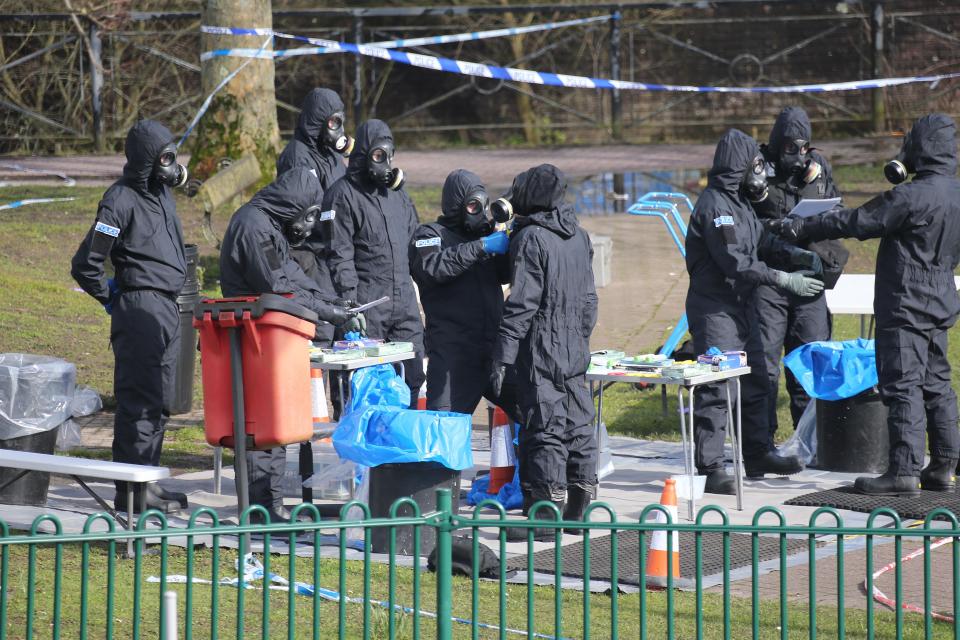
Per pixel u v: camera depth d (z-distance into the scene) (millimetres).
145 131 29656
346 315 30266
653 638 21953
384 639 21141
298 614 22688
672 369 30500
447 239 30781
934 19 101188
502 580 17625
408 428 27422
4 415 30844
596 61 103938
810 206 32344
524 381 28797
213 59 68875
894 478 31922
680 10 103250
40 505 30625
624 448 38312
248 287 28609
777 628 22578
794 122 34688
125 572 25031
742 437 34625
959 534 17375
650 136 103375
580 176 83750
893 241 31609
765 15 103000
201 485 33781
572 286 28672
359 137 34781
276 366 25641
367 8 99375
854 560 27156
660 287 58344
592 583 25391
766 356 34469
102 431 39688
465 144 102875
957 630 17375
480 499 32062
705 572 26438
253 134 69188
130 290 30141
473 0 104125
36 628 21094
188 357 42531
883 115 99688
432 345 31328
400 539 27531
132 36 93562
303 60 103250
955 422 32281
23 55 92562
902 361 31594
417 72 106375
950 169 31531
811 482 34219
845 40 102375
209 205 54062
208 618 22156
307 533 28547
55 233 63969
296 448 33562
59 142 92125
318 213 29344
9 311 51062
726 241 32188
